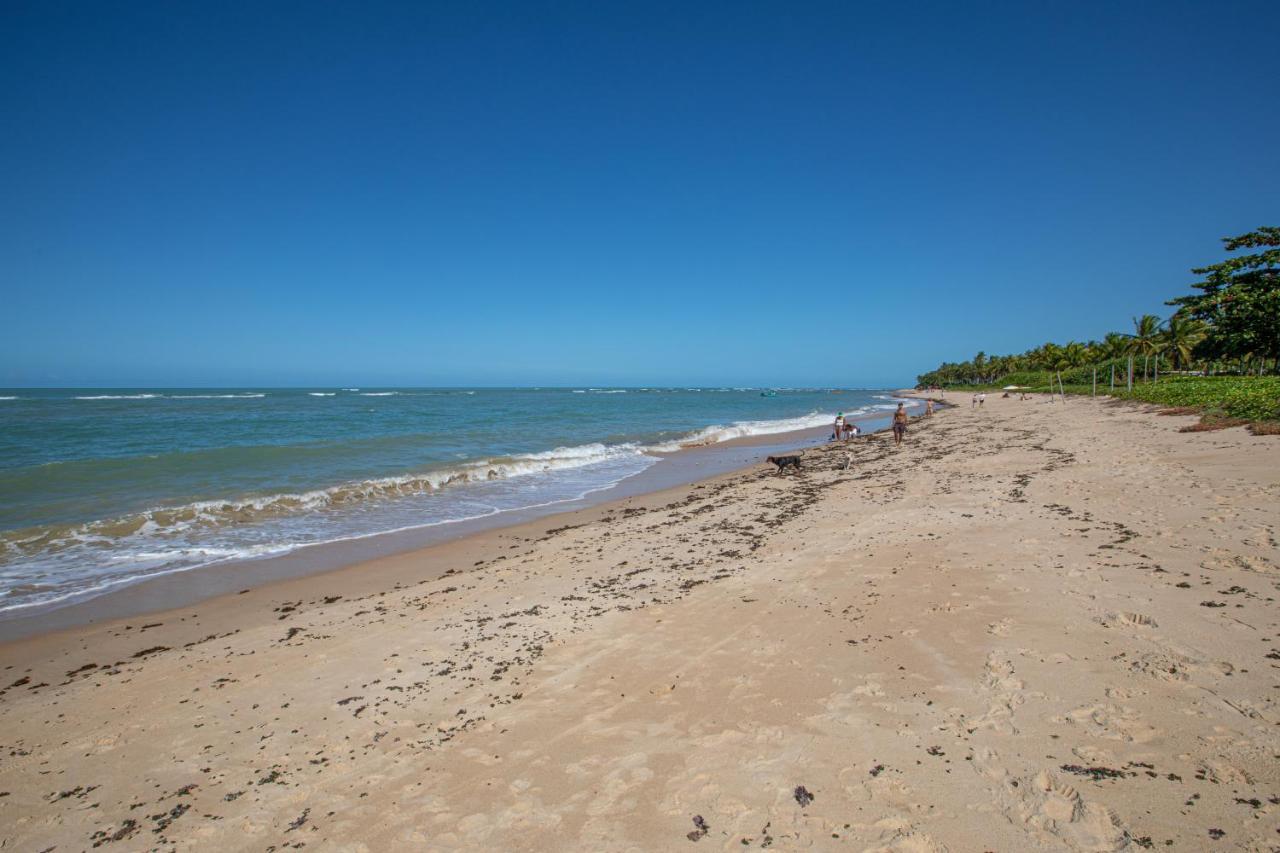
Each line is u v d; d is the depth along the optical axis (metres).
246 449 26.25
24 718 6.01
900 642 6.05
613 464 26.23
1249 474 11.40
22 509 15.04
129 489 17.53
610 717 5.23
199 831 4.20
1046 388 81.94
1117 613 6.07
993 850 3.36
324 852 3.89
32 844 4.17
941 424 40.38
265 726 5.58
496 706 5.61
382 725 5.44
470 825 4.02
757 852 3.54
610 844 3.72
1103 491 11.66
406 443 31.34
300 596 9.81
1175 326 61.06
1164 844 3.24
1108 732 4.25
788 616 7.07
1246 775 3.66
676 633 6.93
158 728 5.68
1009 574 7.59
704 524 13.21
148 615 9.09
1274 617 5.59
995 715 4.62
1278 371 38.28
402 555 12.14
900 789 3.94
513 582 9.72
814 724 4.79
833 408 84.25
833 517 12.43
